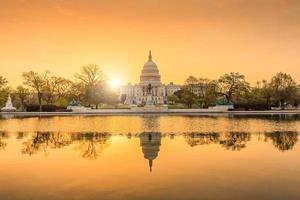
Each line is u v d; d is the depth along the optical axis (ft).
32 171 79.05
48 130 172.55
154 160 91.40
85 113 389.60
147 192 63.00
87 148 112.27
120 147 114.32
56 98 483.51
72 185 67.67
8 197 60.49
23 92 463.83
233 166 82.94
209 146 114.83
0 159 93.40
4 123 224.33
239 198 59.47
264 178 71.67
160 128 182.29
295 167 81.30
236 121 235.81
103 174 76.23
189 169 80.28
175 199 59.26
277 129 172.24
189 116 318.86
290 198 59.26
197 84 561.02
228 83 494.18
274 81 506.89
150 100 468.34
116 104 544.62
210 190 63.82
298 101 531.50
